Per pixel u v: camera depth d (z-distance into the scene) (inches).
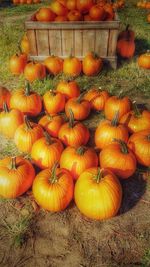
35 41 85.6
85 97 65.9
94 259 37.3
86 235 40.1
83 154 45.0
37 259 37.3
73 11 86.1
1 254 37.8
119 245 38.9
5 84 80.4
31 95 60.8
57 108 63.0
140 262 36.9
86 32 83.3
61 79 81.7
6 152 54.6
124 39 92.5
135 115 54.7
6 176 41.9
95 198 38.7
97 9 83.4
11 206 44.1
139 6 178.1
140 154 47.9
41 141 48.0
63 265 36.6
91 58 81.4
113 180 40.1
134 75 85.4
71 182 41.8
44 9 83.5
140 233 40.4
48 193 40.0
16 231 40.2
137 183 48.0
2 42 108.8
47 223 41.5
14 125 55.3
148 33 123.6
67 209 43.4
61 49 87.6
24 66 83.4
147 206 44.3
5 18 154.3
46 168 47.3
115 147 46.3
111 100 60.2
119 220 42.1
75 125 52.2
